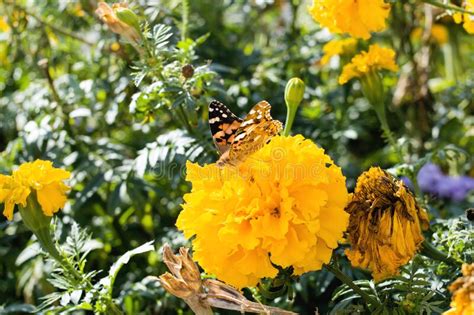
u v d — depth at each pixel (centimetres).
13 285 84
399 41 97
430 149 93
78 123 87
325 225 57
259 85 88
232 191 57
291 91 65
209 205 58
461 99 98
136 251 63
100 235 83
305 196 57
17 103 90
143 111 74
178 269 59
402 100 95
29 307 75
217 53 92
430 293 61
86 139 84
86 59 90
